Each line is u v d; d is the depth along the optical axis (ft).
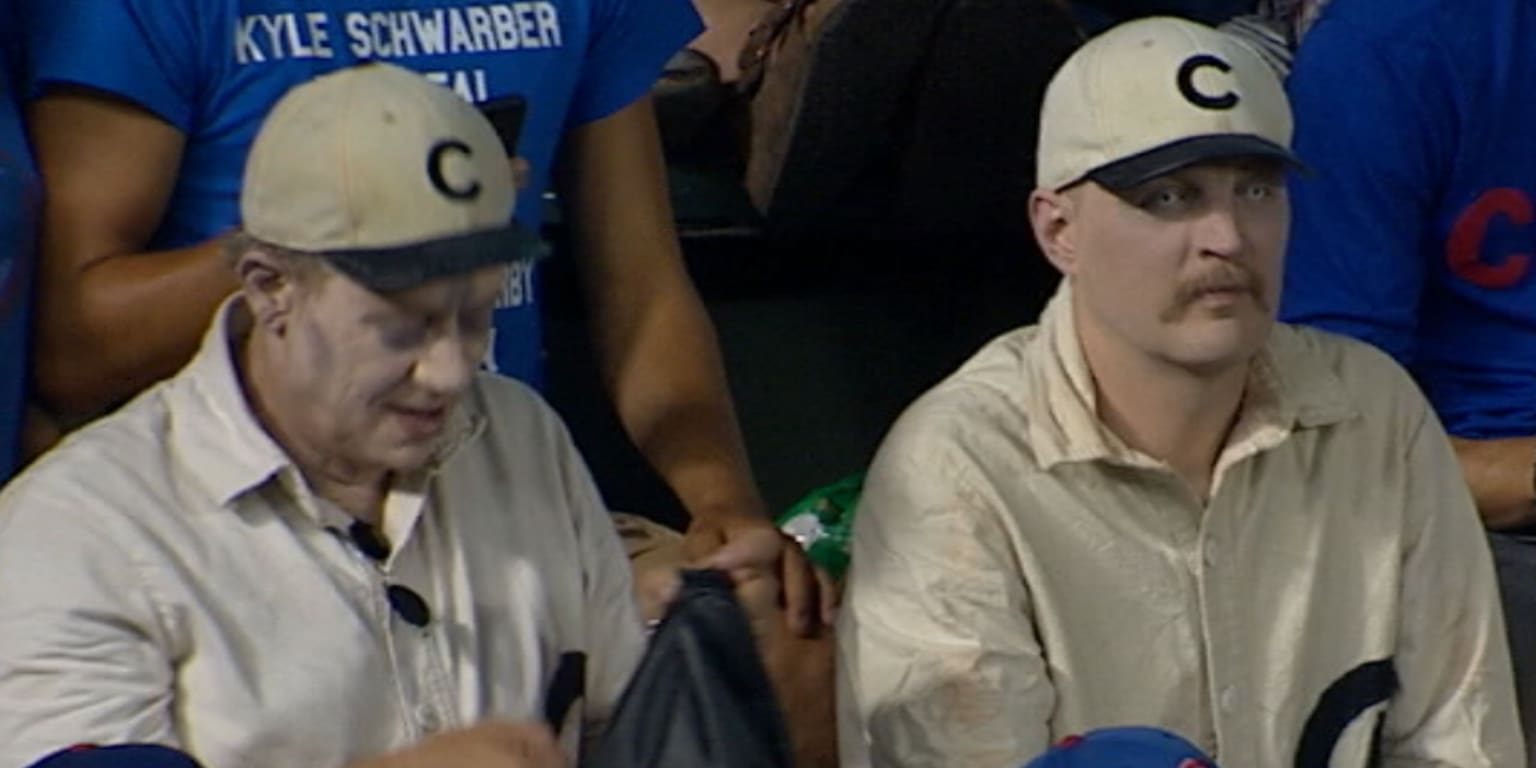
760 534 34.42
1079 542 32.19
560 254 44.96
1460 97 40.22
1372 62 40.01
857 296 49.21
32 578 27.53
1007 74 45.47
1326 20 40.86
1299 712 33.30
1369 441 33.30
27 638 27.30
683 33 37.91
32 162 33.53
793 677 33.81
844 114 45.37
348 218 27.04
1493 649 34.19
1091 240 31.65
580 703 30.42
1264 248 31.45
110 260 33.53
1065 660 32.14
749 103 47.03
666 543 36.01
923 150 46.44
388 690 28.81
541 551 30.19
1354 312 40.34
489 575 29.71
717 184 48.19
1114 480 32.27
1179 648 32.53
